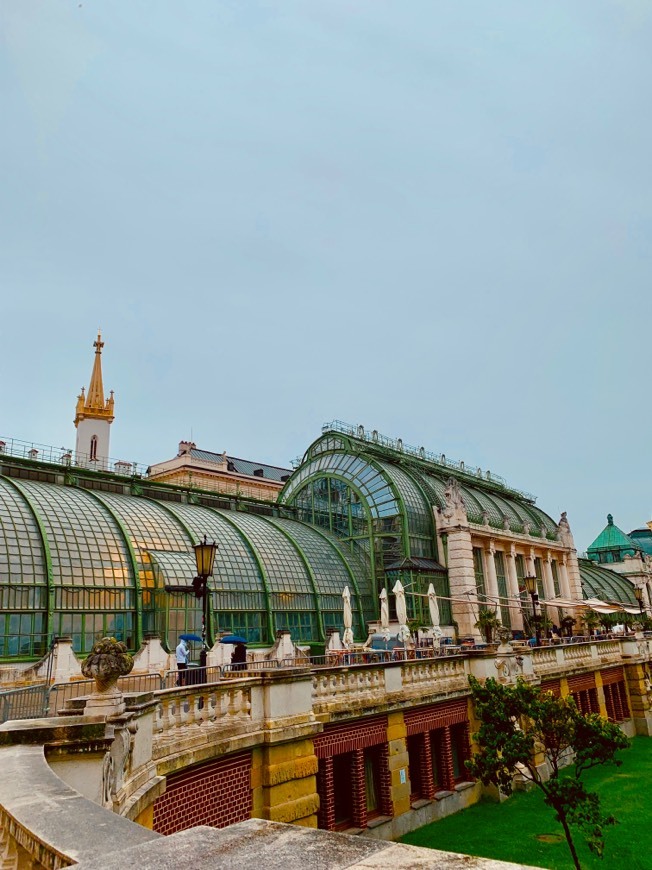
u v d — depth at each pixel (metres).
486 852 17.27
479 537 52.81
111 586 31.16
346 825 17.33
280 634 35.72
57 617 28.75
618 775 25.45
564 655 31.12
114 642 8.50
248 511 51.12
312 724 14.79
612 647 36.97
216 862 2.87
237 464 81.69
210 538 39.16
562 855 17.06
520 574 59.06
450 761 21.58
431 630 42.69
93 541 32.25
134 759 8.91
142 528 35.66
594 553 94.19
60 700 18.23
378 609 47.09
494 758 18.12
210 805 12.03
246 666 23.41
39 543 30.17
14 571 28.33
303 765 14.40
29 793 4.61
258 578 39.53
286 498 57.88
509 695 18.58
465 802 21.39
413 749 20.48
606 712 33.47
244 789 13.13
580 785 16.25
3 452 38.38
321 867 2.76
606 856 17.08
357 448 54.53
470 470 66.88
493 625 43.75
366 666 18.50
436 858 2.80
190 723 11.99
